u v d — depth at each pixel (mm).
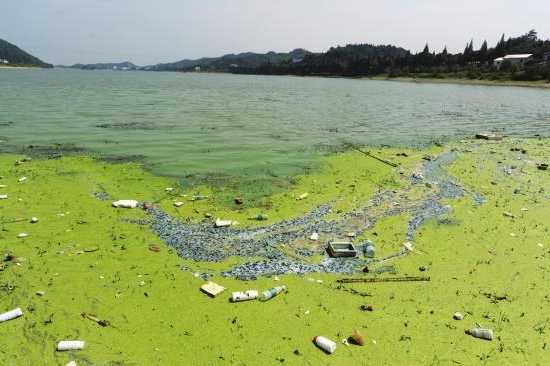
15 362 10805
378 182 28219
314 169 31328
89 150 34656
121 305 13469
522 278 15859
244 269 16203
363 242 18906
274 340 12094
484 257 17531
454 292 14852
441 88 143875
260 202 23641
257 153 35938
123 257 16625
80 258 16328
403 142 43688
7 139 37031
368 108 76625
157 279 15141
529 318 13414
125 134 42094
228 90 121750
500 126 57562
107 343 11695
